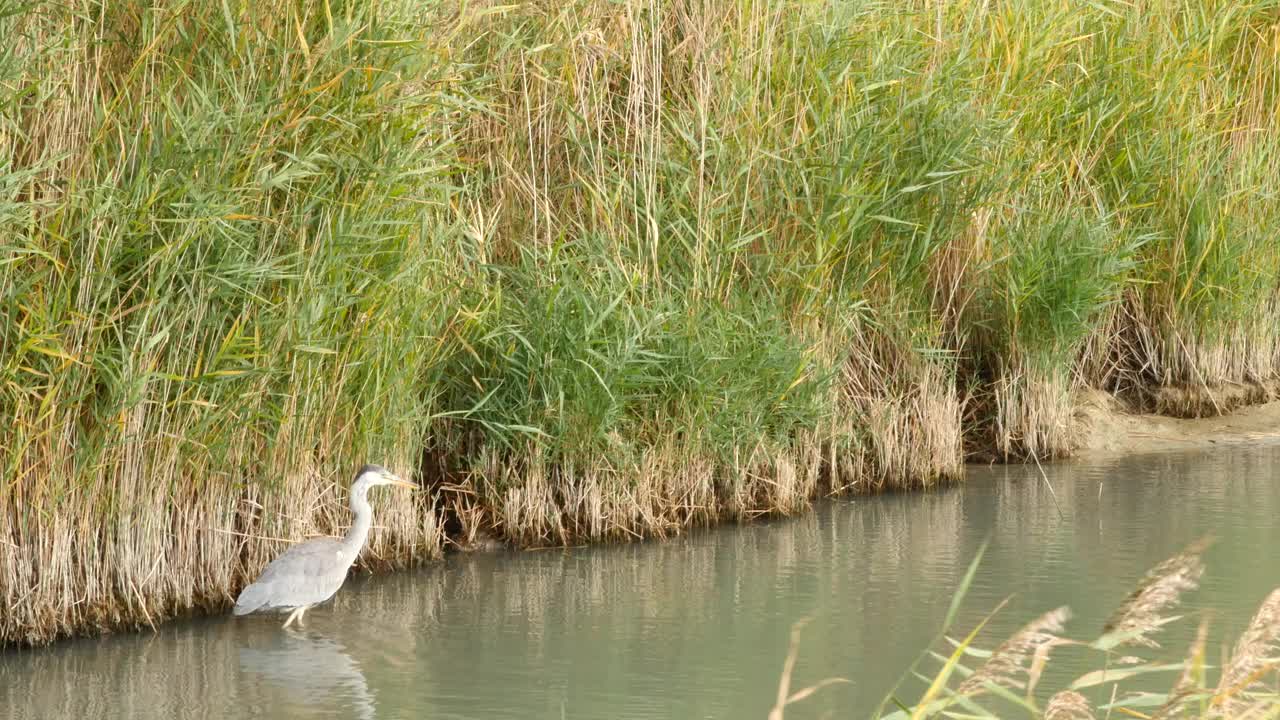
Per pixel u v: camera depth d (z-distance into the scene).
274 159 10.53
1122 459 15.86
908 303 14.77
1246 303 17.55
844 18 14.06
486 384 12.48
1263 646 5.44
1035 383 15.71
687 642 9.62
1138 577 10.96
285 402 10.59
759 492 13.55
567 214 13.20
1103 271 15.47
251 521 10.66
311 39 10.64
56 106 9.41
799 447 13.78
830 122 13.76
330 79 10.55
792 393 13.34
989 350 16.00
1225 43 18.36
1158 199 17.14
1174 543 12.03
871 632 9.78
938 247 14.44
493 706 8.32
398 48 10.88
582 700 8.41
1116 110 16.61
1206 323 17.23
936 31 14.94
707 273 13.01
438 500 12.78
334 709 8.28
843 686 8.68
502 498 12.48
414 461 12.22
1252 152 17.59
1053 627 5.54
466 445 12.90
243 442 10.45
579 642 9.64
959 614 10.10
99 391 9.80
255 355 9.97
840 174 13.41
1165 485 14.44
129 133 9.78
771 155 13.09
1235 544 11.91
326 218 10.58
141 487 9.88
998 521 13.08
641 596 10.80
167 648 9.54
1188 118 17.23
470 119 13.20
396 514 11.73
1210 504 13.52
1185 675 5.90
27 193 9.50
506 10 13.30
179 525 10.18
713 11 13.63
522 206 13.28
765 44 13.54
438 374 12.02
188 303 9.92
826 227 13.47
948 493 14.33
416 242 11.43
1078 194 16.41
